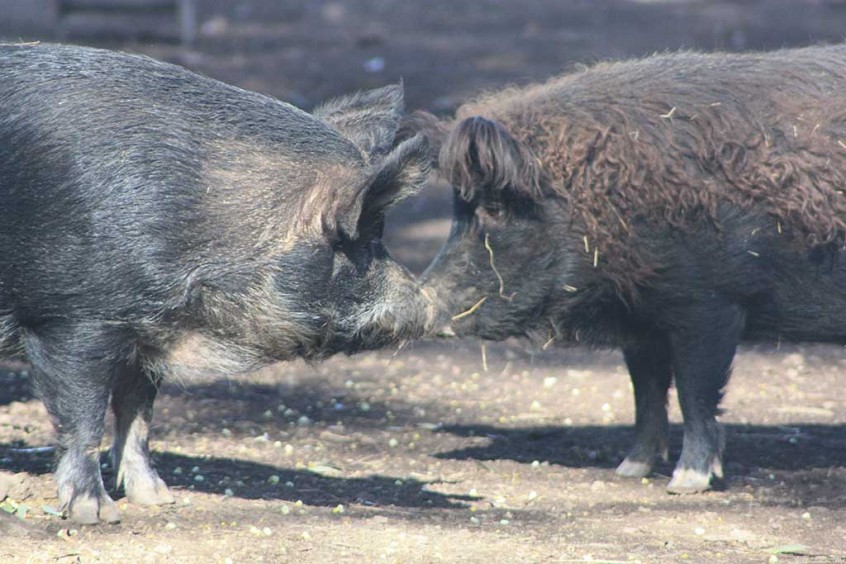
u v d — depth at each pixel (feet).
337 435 97.55
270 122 70.85
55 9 262.26
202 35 295.69
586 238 79.15
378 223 72.49
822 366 122.01
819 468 89.35
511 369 122.42
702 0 393.09
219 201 68.03
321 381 116.16
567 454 93.76
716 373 81.71
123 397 73.20
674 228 78.59
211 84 71.15
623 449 95.40
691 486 82.17
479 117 76.43
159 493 73.46
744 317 81.76
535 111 80.84
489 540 68.95
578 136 79.15
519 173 76.54
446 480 84.94
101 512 68.23
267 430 98.02
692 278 79.56
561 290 80.43
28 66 68.28
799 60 82.79
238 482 80.53
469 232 79.66
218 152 68.69
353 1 384.06
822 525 74.69
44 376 68.08
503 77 247.50
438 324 78.84
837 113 78.79
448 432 99.96
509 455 93.20
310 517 72.08
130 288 66.69
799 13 350.02
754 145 78.28
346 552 65.05
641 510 77.77
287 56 273.13
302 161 70.59
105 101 67.21
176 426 97.35
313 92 232.94
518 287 79.97
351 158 72.23
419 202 188.24
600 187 78.48
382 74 254.06
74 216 65.72
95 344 67.41
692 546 69.62
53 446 83.56
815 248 79.20
